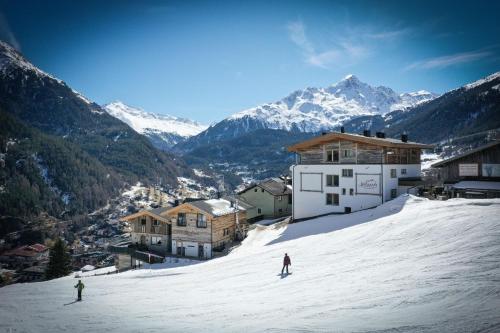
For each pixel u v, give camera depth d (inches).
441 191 1445.6
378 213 1327.5
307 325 442.9
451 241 784.3
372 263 766.5
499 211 935.7
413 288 531.2
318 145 1711.4
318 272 791.7
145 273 1224.2
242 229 1752.0
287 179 2518.5
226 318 542.9
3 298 980.6
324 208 1680.6
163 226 1739.7
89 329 589.6
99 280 1178.6
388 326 391.9
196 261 1531.7
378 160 1529.3
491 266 560.1
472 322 362.6
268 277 831.1
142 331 536.1
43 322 673.6
